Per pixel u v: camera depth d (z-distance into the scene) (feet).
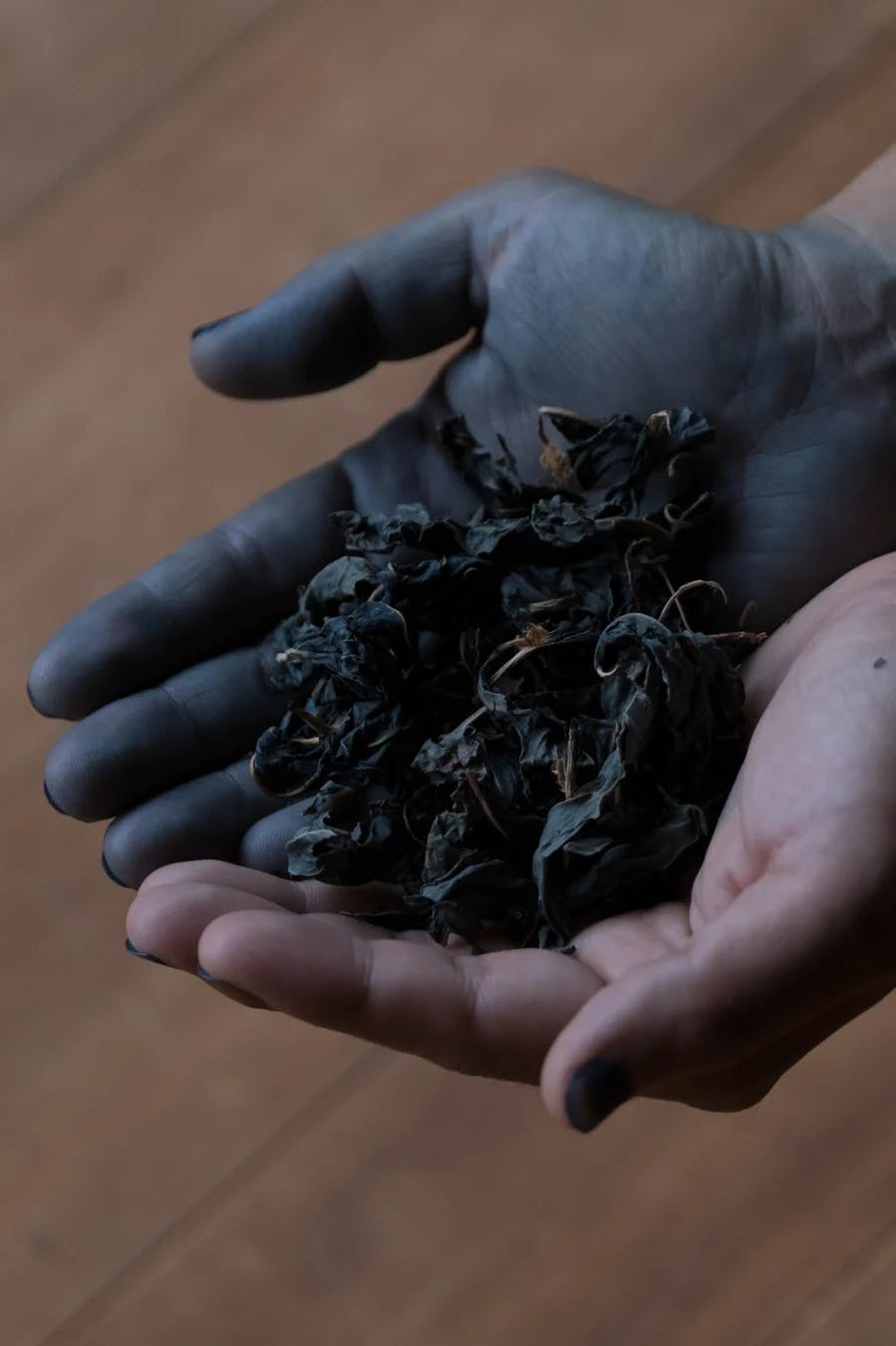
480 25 2.68
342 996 1.99
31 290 2.64
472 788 2.13
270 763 2.19
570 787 2.12
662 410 2.27
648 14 2.68
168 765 2.25
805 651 2.08
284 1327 2.45
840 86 2.64
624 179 2.64
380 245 2.29
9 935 2.52
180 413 2.60
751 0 2.67
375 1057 2.49
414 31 2.69
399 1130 2.48
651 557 2.22
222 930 1.99
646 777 2.12
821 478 2.24
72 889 2.52
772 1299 2.44
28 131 2.68
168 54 2.69
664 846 2.10
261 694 2.27
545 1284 2.45
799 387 2.24
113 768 2.23
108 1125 2.49
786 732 2.03
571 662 2.19
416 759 2.15
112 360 2.62
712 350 2.24
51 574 2.58
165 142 2.67
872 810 1.98
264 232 2.64
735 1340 2.43
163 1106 2.49
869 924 1.98
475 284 2.30
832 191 2.62
